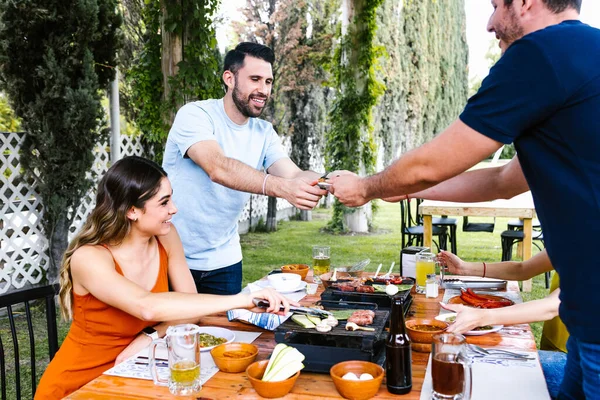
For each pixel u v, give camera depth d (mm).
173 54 5004
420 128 13414
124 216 1743
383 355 1468
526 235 4891
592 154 1132
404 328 1302
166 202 1794
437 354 1220
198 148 2285
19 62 4105
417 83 13156
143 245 1842
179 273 2061
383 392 1304
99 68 4723
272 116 9250
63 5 4117
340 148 8047
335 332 1422
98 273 1646
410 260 2420
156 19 5266
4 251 4488
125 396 1305
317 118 10219
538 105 1160
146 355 1600
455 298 2031
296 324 1507
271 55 2428
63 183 4414
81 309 1712
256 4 8898
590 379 1191
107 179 1752
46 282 4758
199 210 2469
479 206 4973
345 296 1864
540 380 1348
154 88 5383
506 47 1337
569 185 1161
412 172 1405
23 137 4355
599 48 1147
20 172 4531
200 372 1426
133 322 1749
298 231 8883
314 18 9117
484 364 1456
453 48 17766
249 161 2623
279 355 1338
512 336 1688
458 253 6891
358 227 8648
